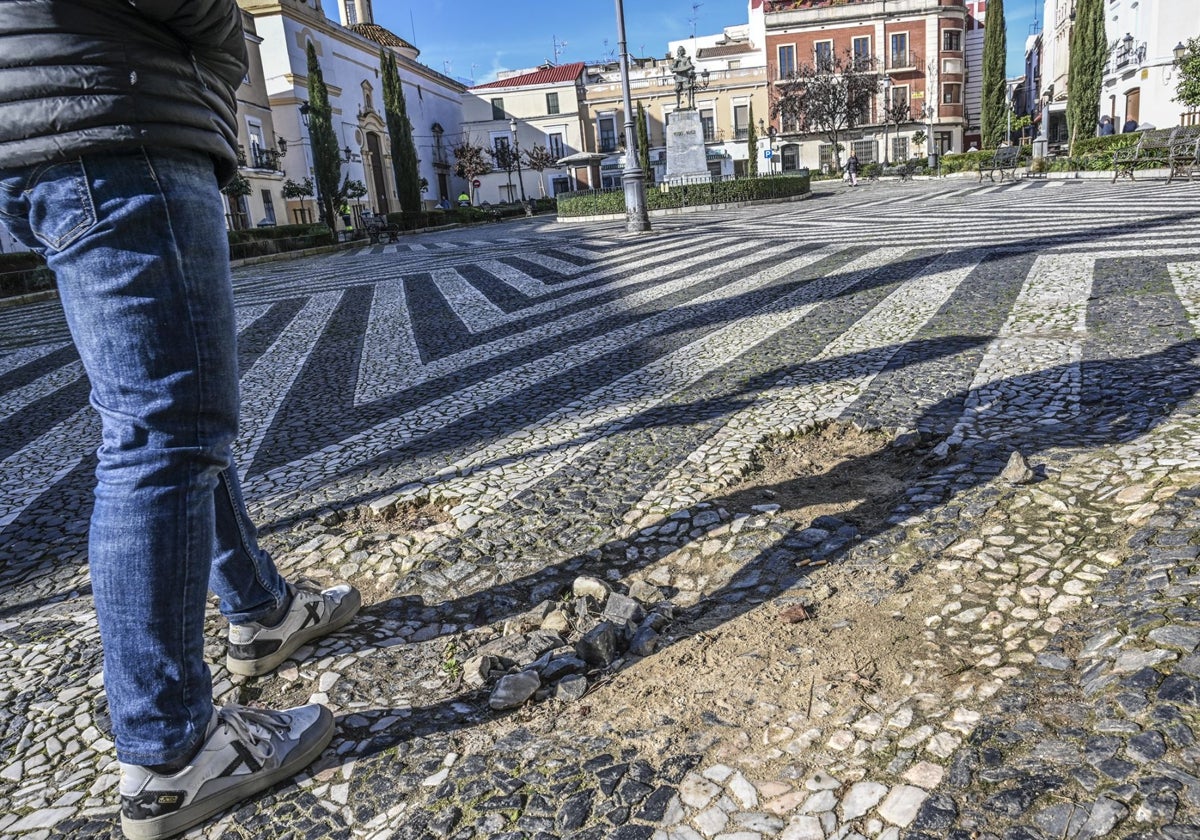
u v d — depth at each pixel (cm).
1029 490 242
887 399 355
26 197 127
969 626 181
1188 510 205
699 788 144
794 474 291
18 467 405
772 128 5044
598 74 5681
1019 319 474
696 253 1070
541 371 491
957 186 2427
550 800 146
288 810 152
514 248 1541
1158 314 445
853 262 805
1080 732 137
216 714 154
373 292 988
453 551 256
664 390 415
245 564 190
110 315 131
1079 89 2816
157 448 137
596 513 272
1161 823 116
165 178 132
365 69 4116
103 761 173
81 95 121
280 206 3081
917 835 124
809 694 167
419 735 171
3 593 264
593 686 182
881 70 4922
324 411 451
